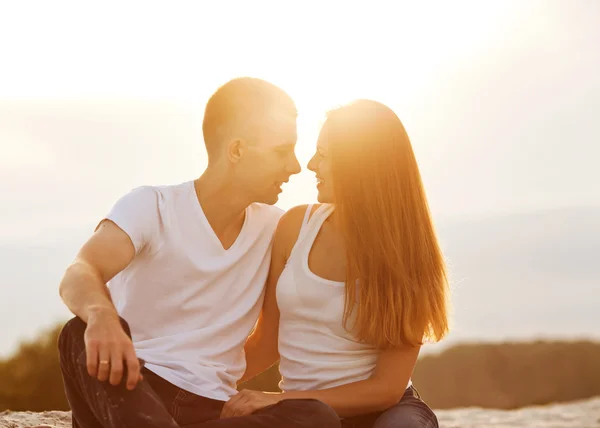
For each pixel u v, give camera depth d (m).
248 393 2.62
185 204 2.84
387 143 2.98
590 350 22.58
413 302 2.91
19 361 13.59
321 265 2.96
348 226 2.91
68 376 2.38
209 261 2.82
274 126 2.83
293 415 2.41
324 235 3.00
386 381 2.84
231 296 2.89
